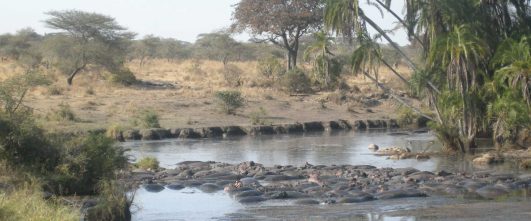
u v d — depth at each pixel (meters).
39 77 35.06
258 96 81.81
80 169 31.73
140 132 60.34
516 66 48.97
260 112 73.06
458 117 51.44
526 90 49.41
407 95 84.69
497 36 54.44
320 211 27.33
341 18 50.97
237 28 99.88
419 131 69.44
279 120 71.38
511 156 46.97
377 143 58.66
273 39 100.44
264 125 67.31
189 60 137.38
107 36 98.38
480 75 52.38
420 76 52.97
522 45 50.50
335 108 79.69
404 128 73.12
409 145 56.84
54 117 61.66
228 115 71.69
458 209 27.14
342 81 89.56
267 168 39.94
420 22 51.66
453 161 45.88
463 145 50.97
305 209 27.89
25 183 28.59
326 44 53.28
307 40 107.88
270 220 25.77
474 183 33.47
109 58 89.88
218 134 64.56
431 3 50.91
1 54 114.56
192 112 71.62
